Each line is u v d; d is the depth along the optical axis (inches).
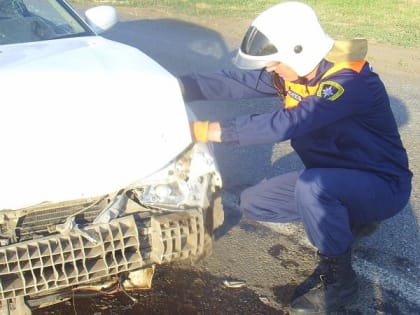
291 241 133.6
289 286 117.6
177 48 327.6
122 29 382.3
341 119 103.7
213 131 99.3
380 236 136.7
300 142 109.5
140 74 104.1
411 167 176.2
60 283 90.4
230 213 143.9
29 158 88.7
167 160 96.8
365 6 489.4
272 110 223.0
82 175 91.0
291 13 96.8
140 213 95.3
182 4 494.3
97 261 92.2
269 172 167.8
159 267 121.6
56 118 92.2
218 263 124.1
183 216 94.2
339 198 105.1
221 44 342.0
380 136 107.3
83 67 106.2
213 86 118.7
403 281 120.0
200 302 112.0
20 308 93.4
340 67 99.0
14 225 89.6
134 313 108.2
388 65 304.0
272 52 97.3
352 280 110.0
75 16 145.1
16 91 95.3
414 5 501.7
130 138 94.6
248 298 113.7
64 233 88.7
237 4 496.1
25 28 137.2
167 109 99.0
